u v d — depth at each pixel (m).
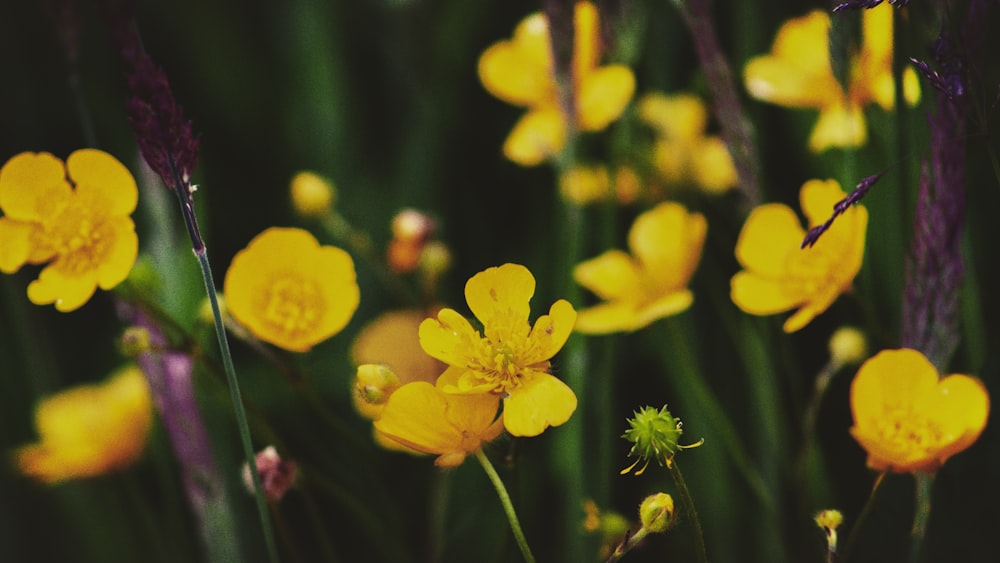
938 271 0.43
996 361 0.50
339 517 0.54
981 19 0.41
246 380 0.55
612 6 0.52
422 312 0.54
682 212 0.50
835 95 0.51
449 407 0.41
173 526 0.53
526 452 0.53
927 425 0.42
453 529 0.53
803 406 0.53
